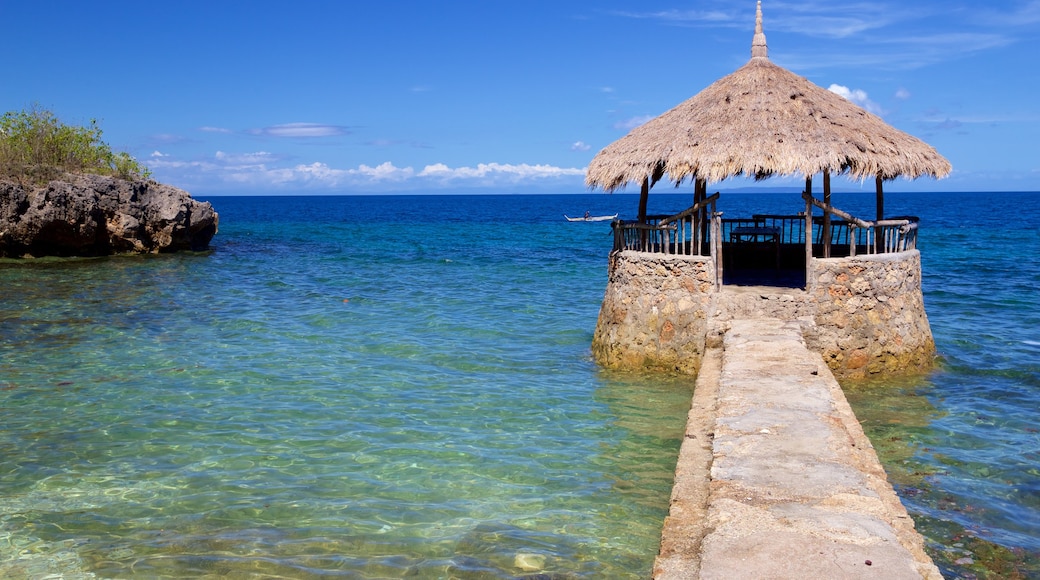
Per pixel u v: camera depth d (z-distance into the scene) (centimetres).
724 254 1855
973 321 2020
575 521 878
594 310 2258
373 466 1041
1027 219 7175
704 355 1335
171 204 3828
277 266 3403
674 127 1493
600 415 1256
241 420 1229
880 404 1300
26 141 3744
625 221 1577
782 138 1359
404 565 780
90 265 3278
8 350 1688
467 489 967
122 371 1520
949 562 789
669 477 1004
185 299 2409
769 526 637
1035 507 914
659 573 602
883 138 1433
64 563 784
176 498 936
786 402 956
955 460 1061
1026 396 1346
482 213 11125
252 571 767
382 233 6044
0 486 968
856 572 565
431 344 1784
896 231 1481
